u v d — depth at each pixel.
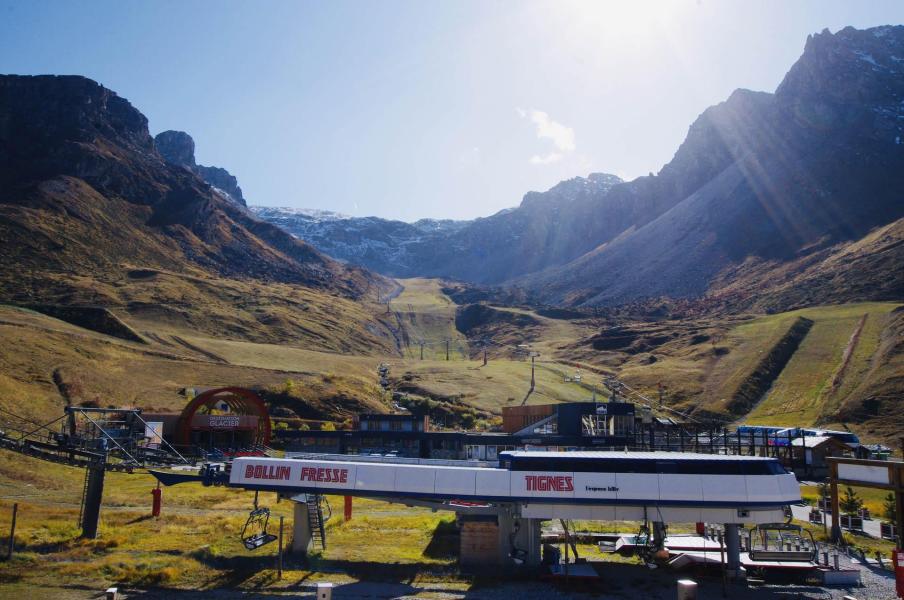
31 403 94.06
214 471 46.56
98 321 167.88
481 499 40.09
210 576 37.41
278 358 181.62
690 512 39.31
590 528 53.50
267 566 39.47
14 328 129.62
